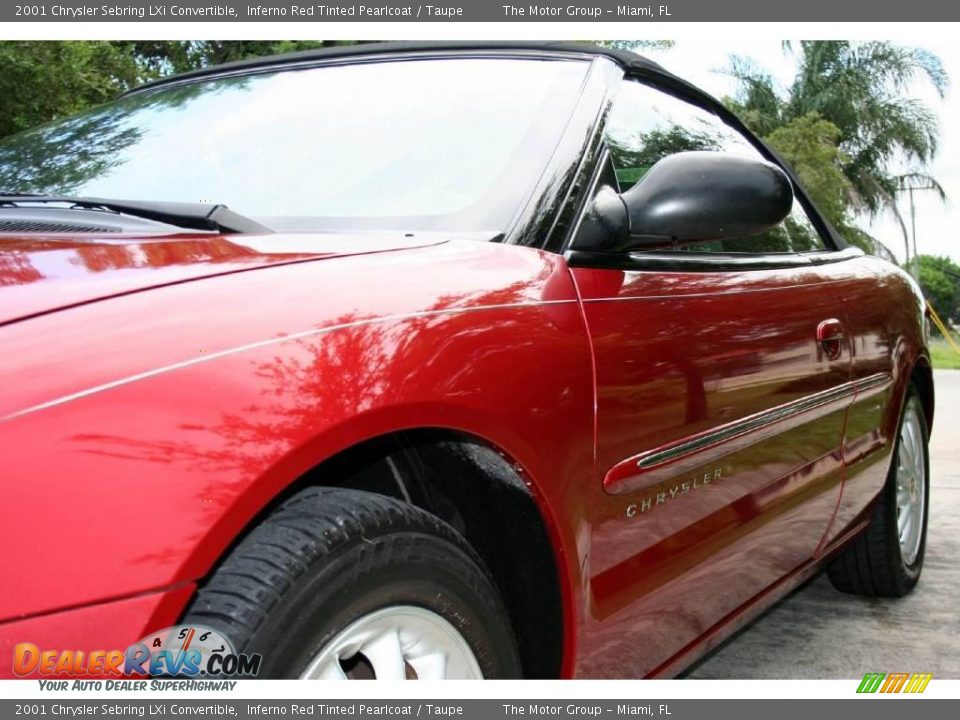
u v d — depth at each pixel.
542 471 1.47
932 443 7.23
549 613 1.55
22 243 1.44
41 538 0.99
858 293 2.87
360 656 1.33
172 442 1.07
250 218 1.74
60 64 8.16
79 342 1.12
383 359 1.27
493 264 1.58
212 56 11.69
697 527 1.91
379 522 1.27
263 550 1.18
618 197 1.79
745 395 2.04
